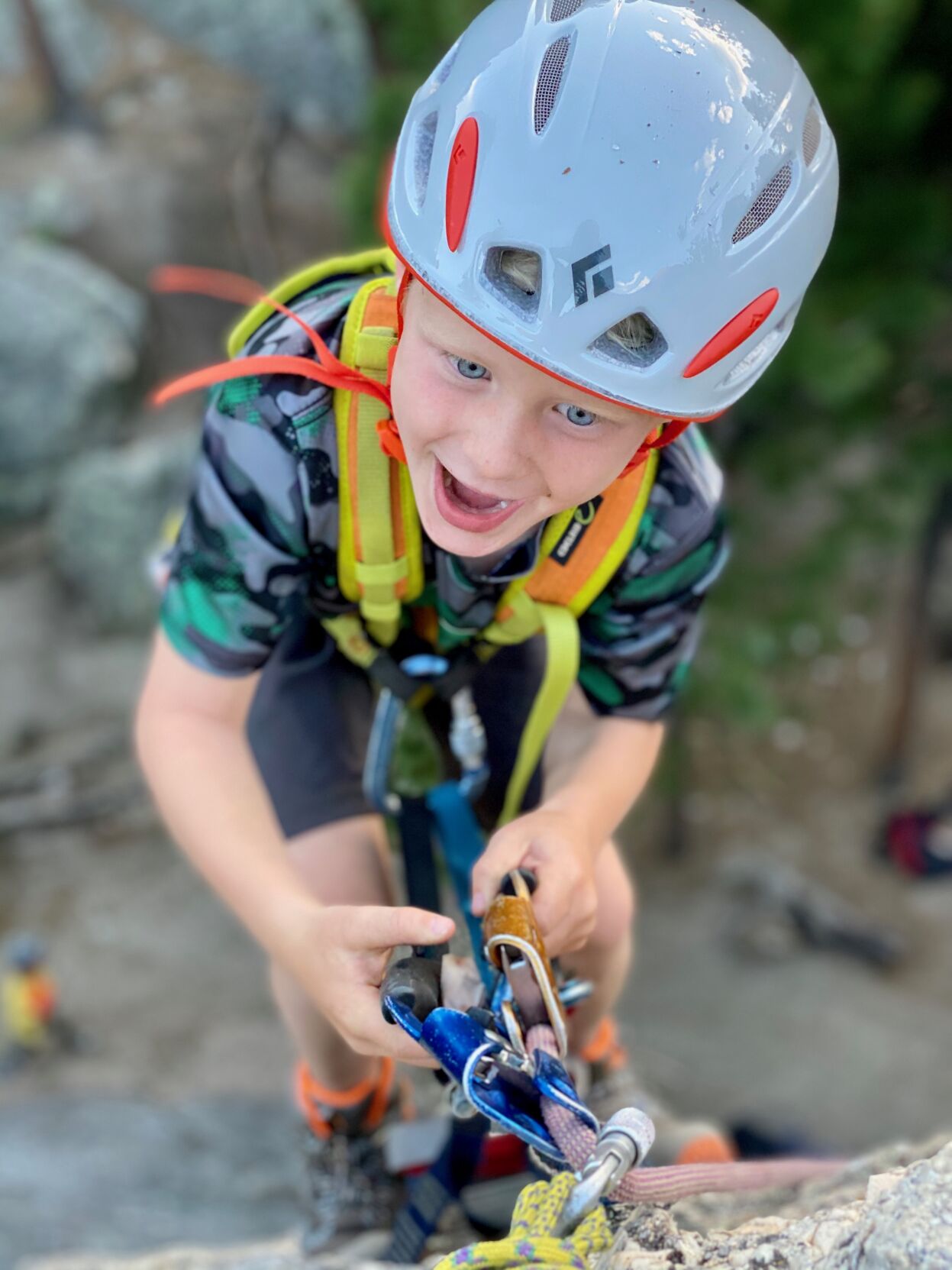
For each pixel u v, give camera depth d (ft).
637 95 3.91
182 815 5.26
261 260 63.36
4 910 40.32
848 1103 32.94
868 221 24.86
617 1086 7.62
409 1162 7.29
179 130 69.15
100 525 49.42
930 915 40.06
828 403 26.91
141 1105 25.80
